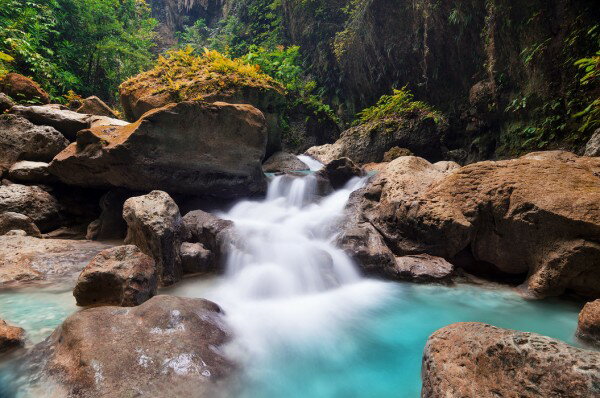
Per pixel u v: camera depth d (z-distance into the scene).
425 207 5.56
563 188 4.70
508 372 1.92
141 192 6.96
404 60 12.48
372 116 12.97
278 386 2.71
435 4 10.30
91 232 6.64
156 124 6.14
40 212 6.88
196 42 25.25
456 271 5.49
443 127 11.30
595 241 4.13
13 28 11.67
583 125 6.69
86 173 6.82
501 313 4.16
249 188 7.51
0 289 4.20
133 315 3.01
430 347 2.31
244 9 20.78
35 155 7.69
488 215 5.14
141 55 19.78
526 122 8.59
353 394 2.71
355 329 3.79
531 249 4.72
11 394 2.35
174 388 2.36
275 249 5.17
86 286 3.75
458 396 1.91
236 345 3.09
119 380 2.34
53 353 2.67
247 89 9.78
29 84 10.11
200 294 4.44
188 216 6.14
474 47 10.09
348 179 8.44
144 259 4.08
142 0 23.78
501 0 8.33
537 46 7.77
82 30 16.88
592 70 6.50
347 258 5.36
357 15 13.26
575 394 1.67
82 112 10.80
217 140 6.84
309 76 16.80
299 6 16.20
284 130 14.20
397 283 5.14
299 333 3.62
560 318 3.98
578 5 6.91
